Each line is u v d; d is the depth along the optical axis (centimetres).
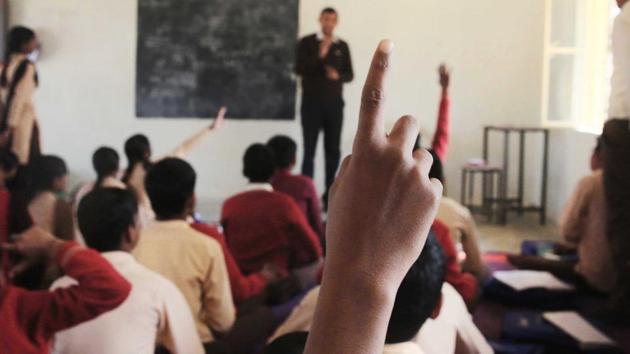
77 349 205
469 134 731
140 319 209
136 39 722
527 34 716
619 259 339
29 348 164
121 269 213
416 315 134
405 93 727
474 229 357
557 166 702
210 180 739
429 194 55
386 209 55
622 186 336
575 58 688
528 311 338
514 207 709
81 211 215
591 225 383
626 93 334
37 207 352
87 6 715
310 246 364
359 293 54
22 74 597
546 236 623
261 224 360
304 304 212
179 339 220
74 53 719
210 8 721
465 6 717
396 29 721
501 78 722
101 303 168
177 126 733
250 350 287
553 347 298
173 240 266
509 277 362
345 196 55
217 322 273
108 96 726
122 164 732
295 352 128
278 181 427
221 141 735
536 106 723
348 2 719
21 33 601
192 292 266
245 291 311
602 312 344
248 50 725
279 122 734
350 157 56
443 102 379
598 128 655
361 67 725
